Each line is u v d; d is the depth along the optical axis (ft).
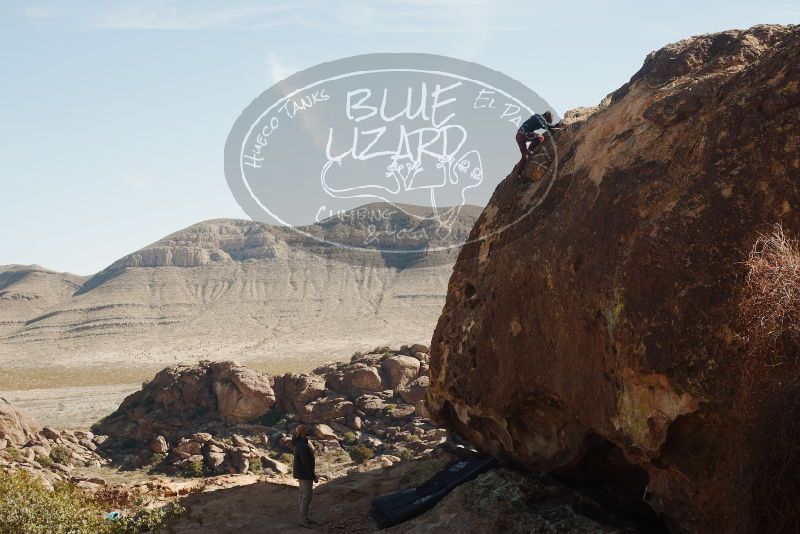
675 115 26.71
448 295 37.14
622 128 29.22
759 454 20.92
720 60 28.48
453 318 35.99
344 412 131.85
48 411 209.67
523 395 30.81
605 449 30.48
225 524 34.76
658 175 25.85
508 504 28.96
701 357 22.39
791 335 20.95
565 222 28.78
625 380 24.76
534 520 28.09
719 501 23.43
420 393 134.82
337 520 34.45
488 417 33.12
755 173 23.15
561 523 27.68
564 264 27.84
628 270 24.49
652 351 23.31
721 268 22.66
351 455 115.96
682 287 23.12
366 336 486.38
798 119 22.86
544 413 30.94
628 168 26.99
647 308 23.73
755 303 21.42
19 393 274.77
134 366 444.96
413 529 29.14
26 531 34.53
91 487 66.49
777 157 22.89
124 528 35.06
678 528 25.43
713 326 22.31
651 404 23.86
